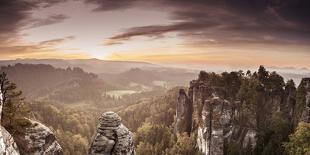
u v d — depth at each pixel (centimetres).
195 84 15900
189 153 13438
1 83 3888
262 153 11225
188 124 15950
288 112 13088
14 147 3209
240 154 12194
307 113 11656
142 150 14300
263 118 13112
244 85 13750
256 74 14662
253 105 13062
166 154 13512
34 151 3841
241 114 12950
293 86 13525
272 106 13375
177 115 16538
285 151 10281
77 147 18675
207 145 12756
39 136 3972
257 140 12375
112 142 4362
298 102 12412
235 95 13912
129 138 4488
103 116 4506
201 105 14700
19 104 4197
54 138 4253
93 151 4359
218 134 12644
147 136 16425
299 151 9244
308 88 12256
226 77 14700
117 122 4478
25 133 3897
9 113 3900
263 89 13650
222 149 12556
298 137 9575
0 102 3083
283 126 12188
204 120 13062
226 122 12794
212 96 14050
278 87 13788
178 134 14912
